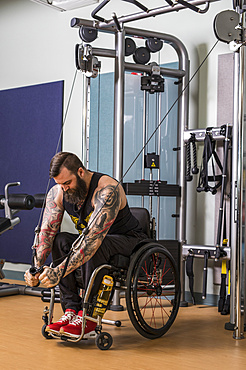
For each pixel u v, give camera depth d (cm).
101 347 249
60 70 498
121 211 270
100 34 470
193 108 414
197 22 416
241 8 287
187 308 370
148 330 266
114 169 359
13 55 536
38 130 512
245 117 299
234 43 285
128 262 266
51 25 505
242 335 281
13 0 535
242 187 289
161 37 376
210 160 398
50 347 252
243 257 299
